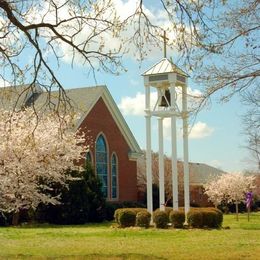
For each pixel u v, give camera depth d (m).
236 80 14.70
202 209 31.34
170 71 30.55
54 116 15.22
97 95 46.97
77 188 37.78
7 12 11.84
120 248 21.39
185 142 32.34
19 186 23.77
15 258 18.34
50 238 25.66
